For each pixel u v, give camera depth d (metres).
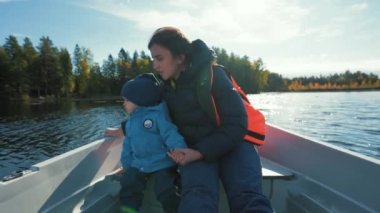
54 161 1.97
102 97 85.75
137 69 89.25
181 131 2.12
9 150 21.23
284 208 2.40
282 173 2.36
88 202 2.17
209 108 1.93
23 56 77.69
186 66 2.02
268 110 38.59
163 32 1.98
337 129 23.02
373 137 19.62
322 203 2.09
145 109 2.25
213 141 1.86
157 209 2.32
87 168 2.28
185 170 1.90
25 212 1.73
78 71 89.38
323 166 2.22
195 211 1.67
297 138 2.50
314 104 49.56
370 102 52.84
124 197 2.14
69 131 27.84
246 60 102.06
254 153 2.00
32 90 79.19
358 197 1.92
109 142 2.59
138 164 2.22
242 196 1.76
